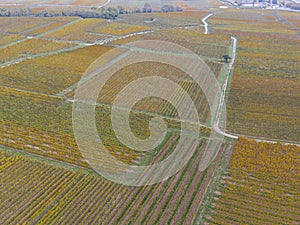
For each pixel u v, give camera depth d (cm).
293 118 4922
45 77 6138
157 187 3438
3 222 2969
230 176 3634
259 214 3144
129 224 2986
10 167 3638
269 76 6581
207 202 3269
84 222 2994
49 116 4725
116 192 3338
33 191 3322
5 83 5831
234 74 6612
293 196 3388
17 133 4316
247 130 4566
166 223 3009
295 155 3972
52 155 3869
